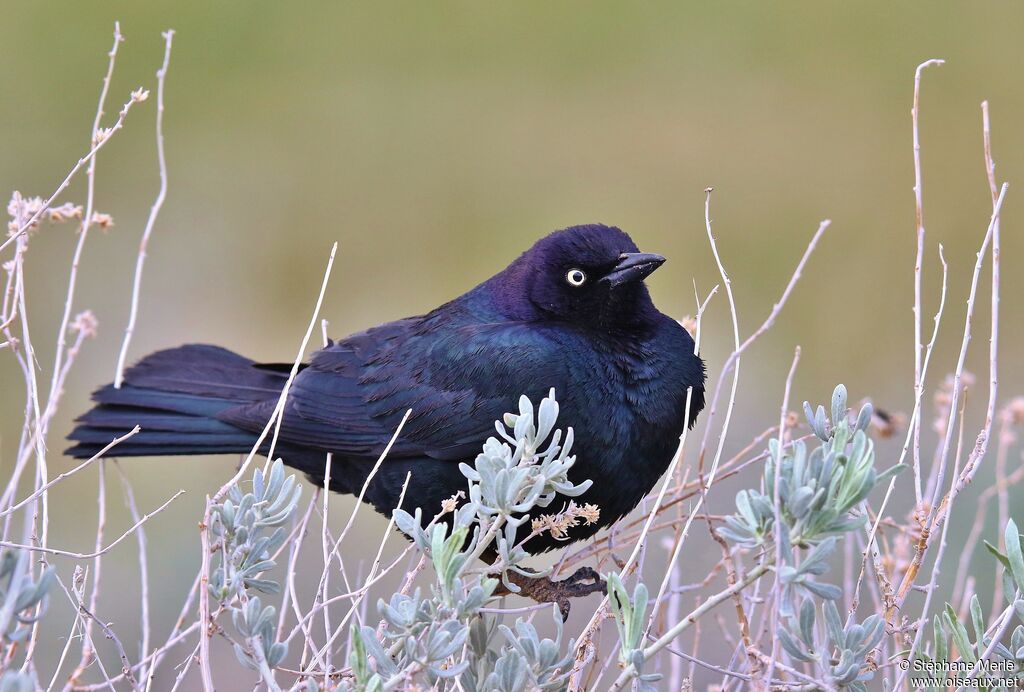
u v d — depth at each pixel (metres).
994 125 23.27
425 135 23.86
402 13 26.86
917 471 6.46
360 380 9.25
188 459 14.69
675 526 7.25
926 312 19.62
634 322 8.75
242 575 5.83
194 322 20.23
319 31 26.11
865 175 22.50
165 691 10.19
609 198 22.34
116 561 12.43
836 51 25.59
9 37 24.98
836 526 5.27
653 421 8.52
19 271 6.98
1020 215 21.27
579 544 9.80
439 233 22.12
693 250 21.25
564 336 8.65
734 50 25.94
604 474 8.48
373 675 5.34
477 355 8.78
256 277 21.36
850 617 6.12
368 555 12.22
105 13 25.59
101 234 20.83
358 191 22.75
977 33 25.55
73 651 10.30
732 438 14.93
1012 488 11.39
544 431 6.12
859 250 21.00
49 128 23.38
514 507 5.97
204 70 25.02
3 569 5.16
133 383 9.74
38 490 6.16
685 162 23.08
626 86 25.02
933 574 6.00
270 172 22.91
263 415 9.31
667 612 7.56
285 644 5.63
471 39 26.42
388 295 21.36
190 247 21.44
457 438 8.81
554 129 24.06
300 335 20.64
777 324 19.61
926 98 24.20
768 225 21.67
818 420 5.68
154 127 23.67
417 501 9.07
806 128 23.64
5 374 16.52
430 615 5.54
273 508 5.92
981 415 14.82
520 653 5.91
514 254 21.75
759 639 6.67
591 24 26.91
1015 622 8.31
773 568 5.34
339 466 9.37
